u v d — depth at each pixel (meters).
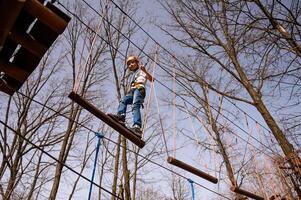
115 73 14.43
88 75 15.06
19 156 13.50
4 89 5.08
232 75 10.66
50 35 4.34
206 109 11.17
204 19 11.38
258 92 10.21
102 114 4.84
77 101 4.51
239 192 7.91
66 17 4.19
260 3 8.05
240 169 11.33
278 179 8.98
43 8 4.00
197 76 11.19
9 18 3.71
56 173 12.73
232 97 10.31
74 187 14.72
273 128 9.22
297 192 8.51
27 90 15.09
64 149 13.45
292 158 8.50
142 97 6.01
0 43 3.96
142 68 6.29
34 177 14.16
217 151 11.52
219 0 9.29
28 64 4.72
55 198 12.07
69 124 14.17
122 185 12.66
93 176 4.85
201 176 6.40
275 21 8.13
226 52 10.90
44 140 14.84
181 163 6.02
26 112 14.34
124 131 5.18
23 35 4.26
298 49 7.78
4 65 4.65
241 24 8.38
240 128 8.76
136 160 15.80
